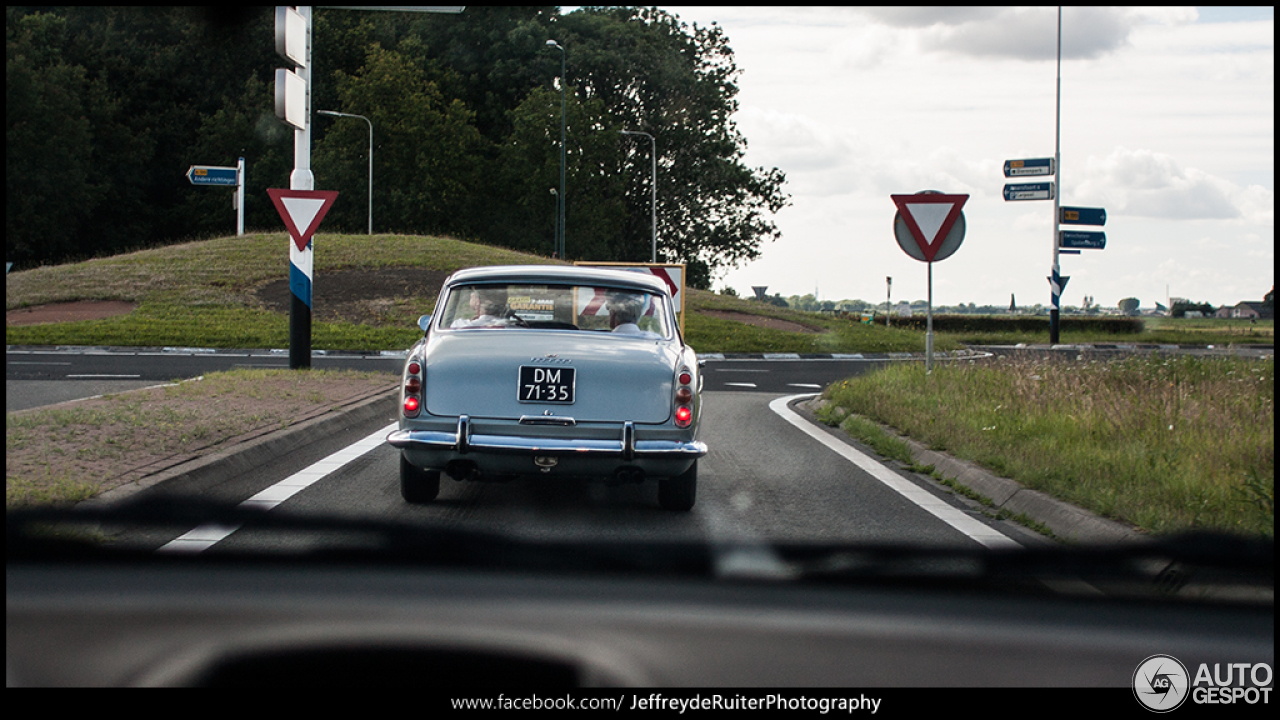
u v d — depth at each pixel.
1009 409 10.10
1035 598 4.05
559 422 6.07
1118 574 4.29
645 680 3.11
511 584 4.05
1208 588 4.14
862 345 29.56
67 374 16.47
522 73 67.25
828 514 6.41
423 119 61.94
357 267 33.88
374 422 10.73
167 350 23.27
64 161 61.25
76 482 6.08
